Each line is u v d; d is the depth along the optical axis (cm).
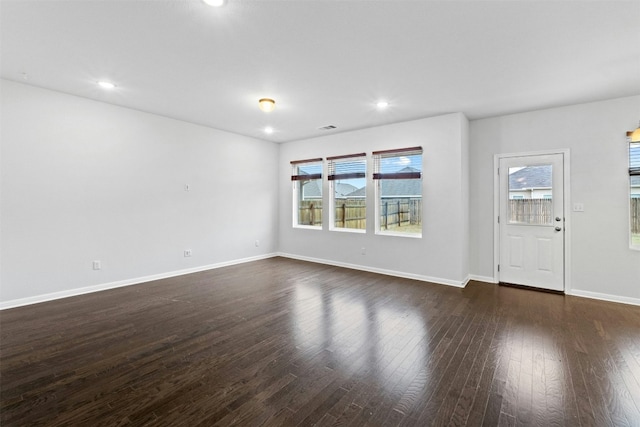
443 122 443
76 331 283
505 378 209
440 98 376
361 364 228
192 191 509
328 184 580
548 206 410
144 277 452
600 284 379
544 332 281
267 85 340
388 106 407
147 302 363
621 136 366
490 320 310
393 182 504
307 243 615
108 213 414
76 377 210
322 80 325
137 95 376
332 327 294
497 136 445
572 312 332
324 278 476
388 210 512
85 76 320
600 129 377
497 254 447
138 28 230
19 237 345
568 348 251
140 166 444
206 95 373
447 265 442
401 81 326
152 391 195
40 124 356
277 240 662
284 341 265
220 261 555
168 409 178
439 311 336
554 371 218
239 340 267
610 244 373
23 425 165
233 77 319
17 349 249
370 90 352
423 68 296
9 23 223
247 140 595
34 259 356
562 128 400
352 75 312
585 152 386
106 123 408
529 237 423
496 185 446
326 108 418
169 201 479
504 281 443
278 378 210
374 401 186
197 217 517
